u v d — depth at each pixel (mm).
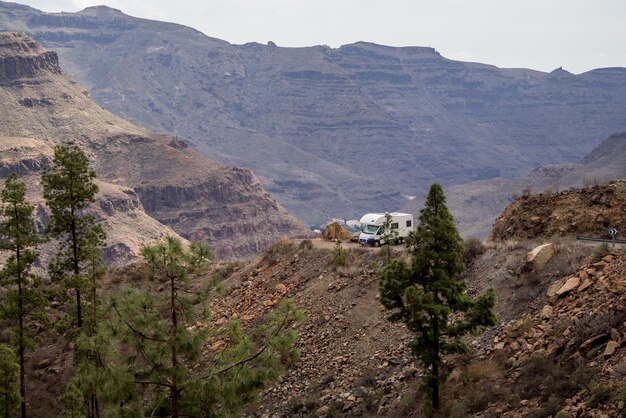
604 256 35812
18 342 40656
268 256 59812
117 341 24375
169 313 25000
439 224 30641
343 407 35375
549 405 25750
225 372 24688
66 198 41156
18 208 40188
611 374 25516
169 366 24328
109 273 65312
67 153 41375
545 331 32281
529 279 38094
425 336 30891
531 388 28078
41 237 42031
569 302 33562
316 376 40531
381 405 34219
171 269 24578
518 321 34781
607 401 24094
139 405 24344
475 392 30172
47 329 55000
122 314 24391
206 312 25453
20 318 41406
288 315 25172
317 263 53906
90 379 23953
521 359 31172
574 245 39688
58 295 41875
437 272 30672
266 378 24188
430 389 30797
